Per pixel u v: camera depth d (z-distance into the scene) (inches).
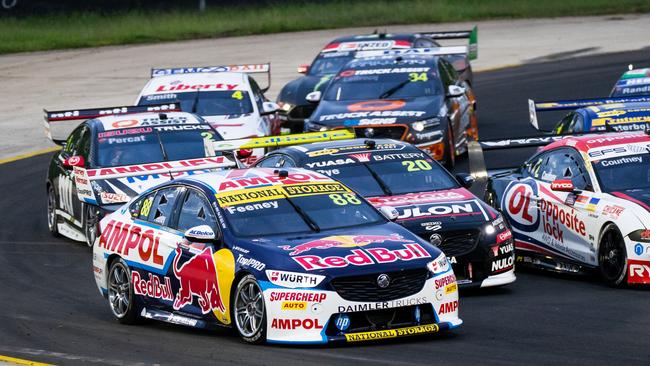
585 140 1991.9
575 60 4817.9
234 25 6368.1
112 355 1433.3
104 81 4832.7
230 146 2105.1
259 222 1493.6
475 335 1465.3
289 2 6943.9
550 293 1784.0
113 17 6752.0
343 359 1331.2
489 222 1781.5
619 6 6491.1
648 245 1756.9
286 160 2021.4
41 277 2076.8
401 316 1395.2
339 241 1435.8
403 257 1405.0
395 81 2908.5
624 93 2647.6
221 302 1462.8
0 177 3181.6
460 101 2977.4
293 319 1368.1
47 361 1413.6
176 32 6269.7
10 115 4192.9
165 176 2206.0
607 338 1424.7
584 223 1876.2
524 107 3855.8
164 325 1642.5
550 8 6535.4
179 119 2475.4
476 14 6432.1
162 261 1572.3
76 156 2369.6
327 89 2955.2
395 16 6432.1
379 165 1957.4
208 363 1348.4
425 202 1823.3
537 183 2044.8
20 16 6835.6
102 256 1708.9
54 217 2500.0
